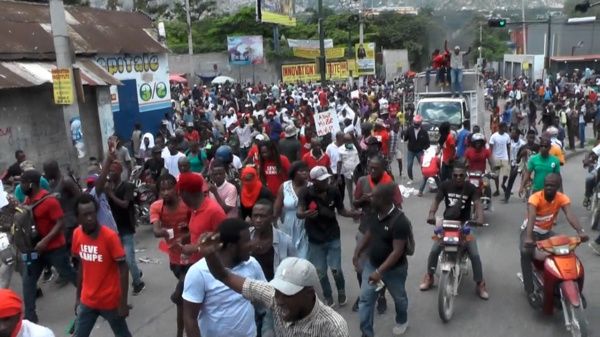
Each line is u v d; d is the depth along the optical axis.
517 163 13.26
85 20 20.39
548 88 40.66
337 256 7.39
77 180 11.66
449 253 7.32
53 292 8.66
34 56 15.74
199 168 11.70
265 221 5.82
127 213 8.22
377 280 6.03
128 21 22.53
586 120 28.12
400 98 34.31
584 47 62.69
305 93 33.22
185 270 6.23
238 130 17.61
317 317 3.36
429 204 13.70
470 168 11.96
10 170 11.83
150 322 7.48
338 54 41.09
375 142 12.46
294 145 11.64
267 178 9.48
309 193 7.16
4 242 7.12
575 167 18.88
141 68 22.05
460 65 20.42
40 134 15.59
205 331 4.28
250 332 4.34
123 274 5.66
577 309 6.16
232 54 47.75
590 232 11.09
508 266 9.25
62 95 11.73
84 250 5.60
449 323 7.17
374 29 64.12
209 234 3.85
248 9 56.03
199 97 33.19
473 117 20.33
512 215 12.48
